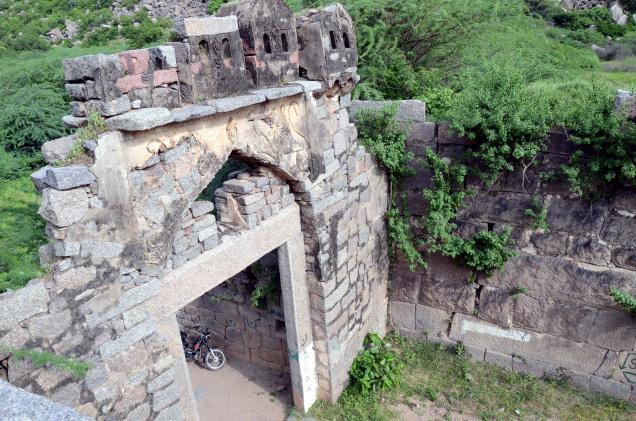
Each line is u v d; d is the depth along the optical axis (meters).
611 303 5.59
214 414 6.14
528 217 5.76
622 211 5.22
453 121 5.42
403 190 6.40
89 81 2.92
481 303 6.45
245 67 4.07
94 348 3.22
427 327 7.01
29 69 10.34
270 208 4.71
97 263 3.11
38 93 9.05
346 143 5.44
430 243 6.37
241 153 4.11
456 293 6.58
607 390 5.92
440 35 7.66
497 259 6.02
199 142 3.62
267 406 6.22
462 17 7.56
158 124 3.08
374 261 6.53
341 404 6.08
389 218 6.53
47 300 2.90
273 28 4.21
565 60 8.57
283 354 6.54
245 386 6.58
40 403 1.66
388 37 7.57
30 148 8.50
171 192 3.48
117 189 3.10
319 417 5.94
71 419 1.59
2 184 7.13
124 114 2.98
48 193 2.80
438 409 6.00
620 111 4.76
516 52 7.77
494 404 6.02
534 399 6.05
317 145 4.84
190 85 3.47
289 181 4.87
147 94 3.16
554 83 5.98
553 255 5.77
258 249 4.59
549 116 5.11
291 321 5.48
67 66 2.97
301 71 4.78
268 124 4.29
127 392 3.51
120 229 3.19
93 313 3.16
